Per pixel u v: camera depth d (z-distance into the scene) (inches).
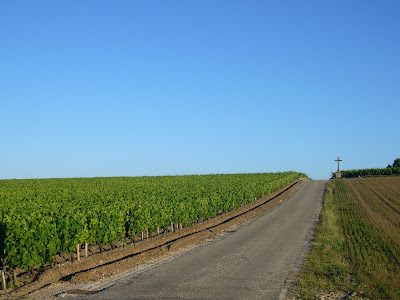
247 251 716.7
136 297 441.4
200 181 2640.3
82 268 645.9
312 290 465.7
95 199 1334.9
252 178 2810.0
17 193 1723.7
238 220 1190.9
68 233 695.7
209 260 642.2
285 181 2746.1
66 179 3122.5
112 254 767.7
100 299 436.5
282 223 1106.7
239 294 451.5
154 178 3166.8
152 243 887.1
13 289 541.0
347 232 923.4
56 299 442.9
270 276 534.9
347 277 526.9
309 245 770.8
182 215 1076.5
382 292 462.3
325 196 1943.9
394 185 2549.2
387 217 1212.5
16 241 588.1
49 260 666.8
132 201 1222.3
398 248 724.7
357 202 1664.6
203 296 443.8
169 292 460.4
